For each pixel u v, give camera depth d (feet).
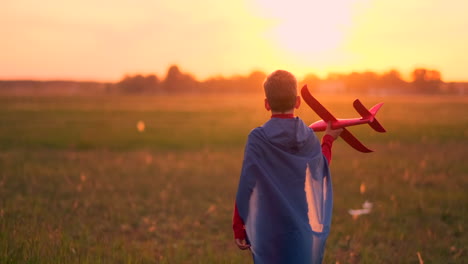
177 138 54.44
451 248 15.97
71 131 62.54
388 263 14.82
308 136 8.77
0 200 21.83
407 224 19.02
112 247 15.21
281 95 8.69
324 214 8.61
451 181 28.14
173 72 507.30
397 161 36.76
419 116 101.96
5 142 49.24
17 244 14.23
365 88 440.86
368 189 25.66
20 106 140.67
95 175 30.12
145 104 175.01
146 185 27.22
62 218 19.10
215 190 26.21
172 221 20.07
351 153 42.73
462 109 140.26
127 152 43.27
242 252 15.83
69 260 13.21
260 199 8.49
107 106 150.41
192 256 15.43
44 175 29.45
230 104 182.39
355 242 16.76
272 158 8.57
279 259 8.39
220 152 43.45
